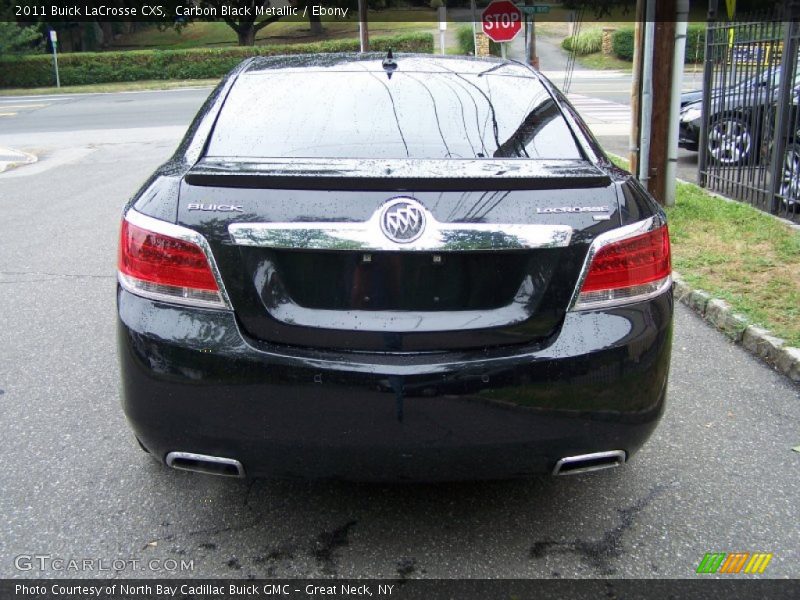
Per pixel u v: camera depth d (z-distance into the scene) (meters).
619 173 2.94
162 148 15.00
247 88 3.43
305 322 2.55
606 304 2.63
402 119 3.20
